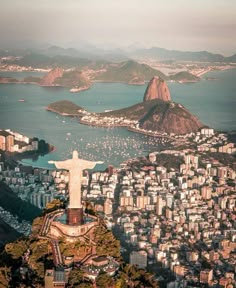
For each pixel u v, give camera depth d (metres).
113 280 126.94
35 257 135.12
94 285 124.69
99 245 139.88
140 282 133.25
